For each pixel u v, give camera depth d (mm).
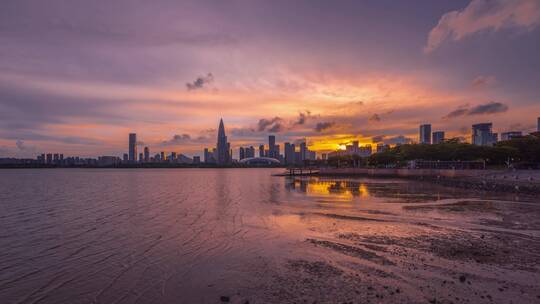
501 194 46781
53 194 56062
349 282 12297
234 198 45750
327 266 14281
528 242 18062
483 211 29969
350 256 15680
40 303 11375
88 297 11703
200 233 21781
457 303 10344
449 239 18875
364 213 29297
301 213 29828
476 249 16672
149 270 14367
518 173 78688
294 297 11047
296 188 65562
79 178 135250
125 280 13227
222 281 12781
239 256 16125
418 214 28422
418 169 98750
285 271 13742
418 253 16047
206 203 39812
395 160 134500
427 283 12055
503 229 21688
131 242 19609
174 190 63531
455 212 29406
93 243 19578
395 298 10766
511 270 13414
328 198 43562
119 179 123875
